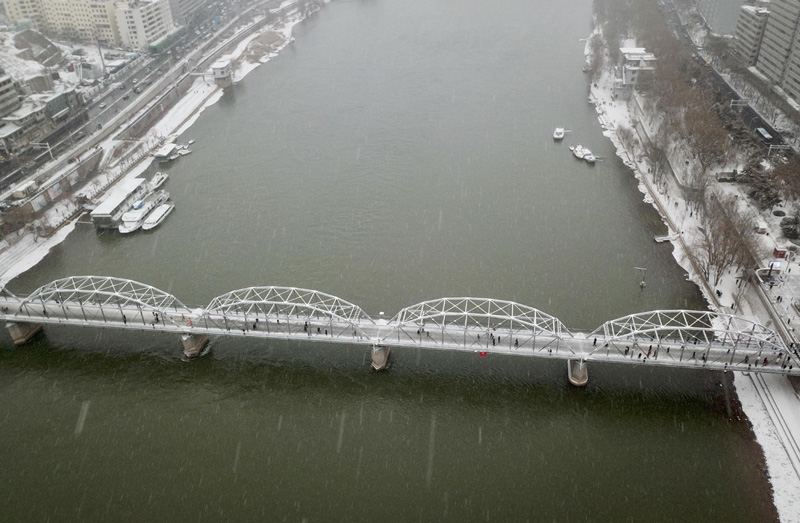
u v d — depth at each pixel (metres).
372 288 194.25
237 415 151.88
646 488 131.12
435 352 168.12
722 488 130.38
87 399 157.25
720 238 190.50
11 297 182.88
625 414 147.75
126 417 152.12
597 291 189.12
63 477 137.62
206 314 165.50
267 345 171.88
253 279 199.88
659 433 142.75
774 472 133.00
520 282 194.75
